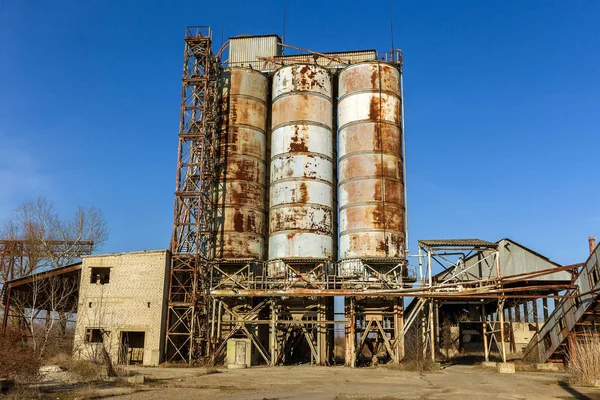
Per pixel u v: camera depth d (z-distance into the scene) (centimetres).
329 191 4803
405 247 4612
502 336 3912
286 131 4834
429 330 4194
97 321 4097
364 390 2517
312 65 4984
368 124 4728
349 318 4209
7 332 2577
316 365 4228
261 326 4562
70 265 4266
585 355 2892
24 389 2202
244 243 4662
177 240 4444
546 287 3619
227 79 5041
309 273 4269
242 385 2691
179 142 4647
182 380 2884
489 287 3859
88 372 2808
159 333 4056
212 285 4488
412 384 2808
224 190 4766
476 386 2709
